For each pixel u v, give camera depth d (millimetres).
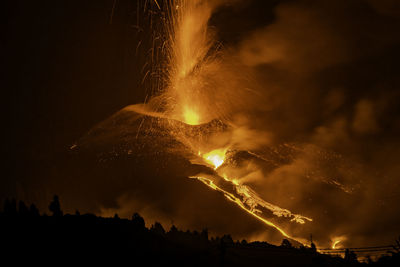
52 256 31266
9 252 30906
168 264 33344
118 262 32094
